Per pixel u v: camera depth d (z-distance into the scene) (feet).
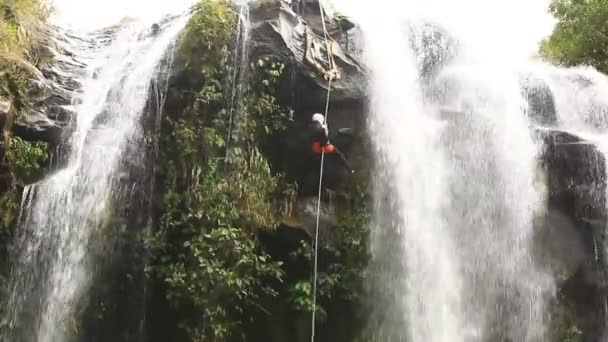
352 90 32.50
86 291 28.17
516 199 34.53
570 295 33.35
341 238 30.83
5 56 30.09
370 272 30.81
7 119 27.89
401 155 33.24
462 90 38.91
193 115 30.45
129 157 30.22
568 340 32.76
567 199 34.17
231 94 31.12
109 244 28.78
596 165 34.22
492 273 33.22
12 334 26.94
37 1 35.32
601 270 33.50
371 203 31.86
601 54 49.29
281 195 30.68
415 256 31.94
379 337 30.42
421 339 30.94
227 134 30.30
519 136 36.01
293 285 29.68
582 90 42.11
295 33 33.12
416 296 31.40
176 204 28.78
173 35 34.09
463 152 34.88
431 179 33.63
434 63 42.16
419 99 36.29
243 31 32.40
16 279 27.53
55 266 28.02
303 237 29.94
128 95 31.81
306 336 29.58
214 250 27.50
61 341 27.48
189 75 31.22
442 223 33.19
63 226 28.60
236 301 28.12
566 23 50.85
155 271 27.94
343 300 30.32
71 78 33.19
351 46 35.22
